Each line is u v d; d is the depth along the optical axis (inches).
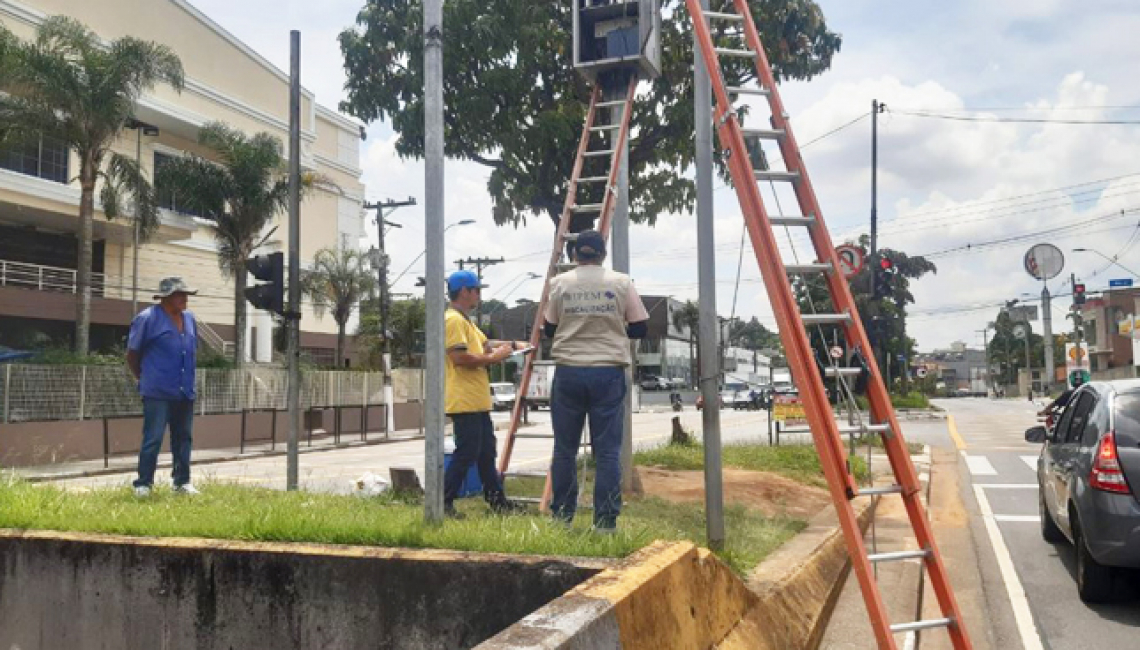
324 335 1717.5
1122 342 2559.1
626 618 127.0
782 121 197.0
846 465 167.6
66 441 831.1
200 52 1358.3
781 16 442.0
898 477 177.3
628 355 224.5
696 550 165.2
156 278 1349.7
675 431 630.5
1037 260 1063.0
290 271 342.6
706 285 246.4
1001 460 721.6
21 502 220.5
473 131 459.5
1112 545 249.1
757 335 2999.5
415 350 1978.3
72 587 187.8
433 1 211.6
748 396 2214.6
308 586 175.0
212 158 1379.2
